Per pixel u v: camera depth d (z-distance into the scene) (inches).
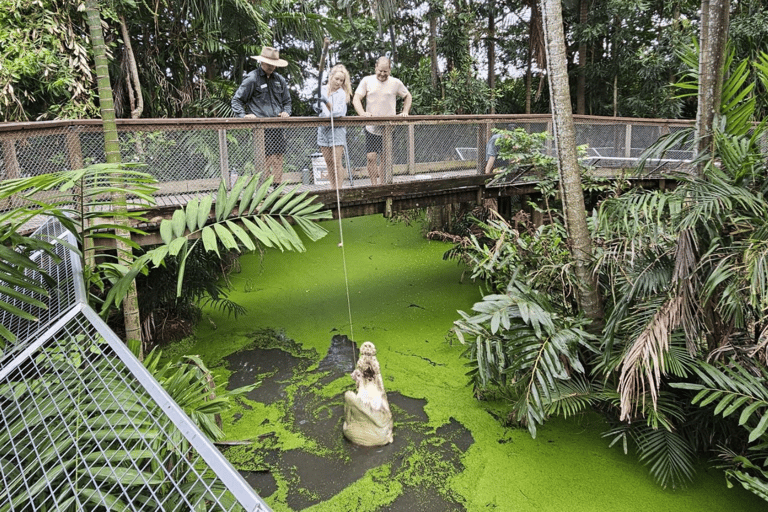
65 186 69.3
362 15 399.9
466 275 269.7
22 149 125.9
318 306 234.5
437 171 212.8
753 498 110.3
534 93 481.1
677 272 96.5
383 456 130.1
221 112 283.0
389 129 194.9
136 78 238.5
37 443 46.6
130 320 118.0
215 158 161.2
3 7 201.3
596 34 387.2
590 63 414.9
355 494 117.0
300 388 165.3
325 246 324.8
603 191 232.8
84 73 221.3
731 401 108.1
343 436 138.8
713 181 103.6
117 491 43.3
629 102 410.0
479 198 226.8
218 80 305.6
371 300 240.5
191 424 37.5
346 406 136.8
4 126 120.4
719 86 110.7
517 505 111.6
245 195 94.9
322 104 183.8
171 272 186.2
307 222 95.7
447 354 185.9
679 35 368.5
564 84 120.0
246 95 183.0
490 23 417.4
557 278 138.9
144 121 146.8
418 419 146.0
